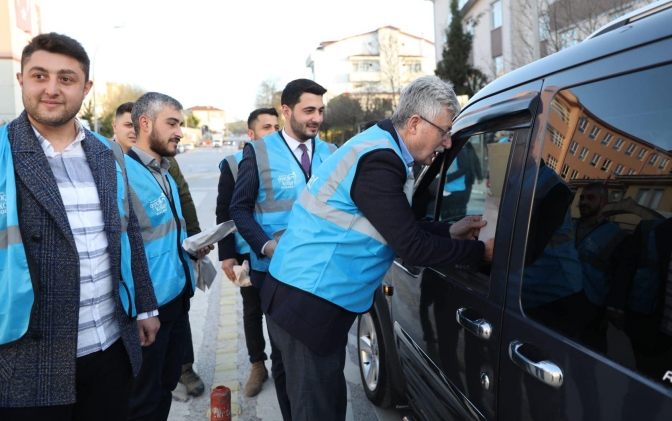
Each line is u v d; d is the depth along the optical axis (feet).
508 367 5.12
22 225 5.29
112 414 6.37
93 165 6.06
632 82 4.22
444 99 6.15
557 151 4.92
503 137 6.28
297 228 6.77
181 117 9.21
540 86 5.30
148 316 7.06
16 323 5.18
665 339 3.66
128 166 8.47
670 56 3.90
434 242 5.87
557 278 4.69
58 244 5.48
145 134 8.99
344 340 6.77
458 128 7.25
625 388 3.82
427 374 7.45
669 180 3.89
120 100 161.99
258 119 13.42
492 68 55.72
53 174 5.65
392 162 6.01
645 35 4.19
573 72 4.88
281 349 6.84
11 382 5.33
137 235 6.95
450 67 58.08
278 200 9.78
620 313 4.06
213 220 34.55
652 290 3.88
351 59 166.40
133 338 6.51
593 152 4.52
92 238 5.93
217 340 14.52
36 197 5.35
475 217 6.65
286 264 6.70
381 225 5.98
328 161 6.70
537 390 4.67
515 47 39.58
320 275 6.37
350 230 6.29
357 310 6.61
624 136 4.26
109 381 6.26
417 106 6.18
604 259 4.31
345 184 6.19
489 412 5.48
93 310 5.95
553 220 4.86
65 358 5.53
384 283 9.63
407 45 148.87
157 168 9.07
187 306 9.36
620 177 4.27
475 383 5.82
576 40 31.71
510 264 5.31
